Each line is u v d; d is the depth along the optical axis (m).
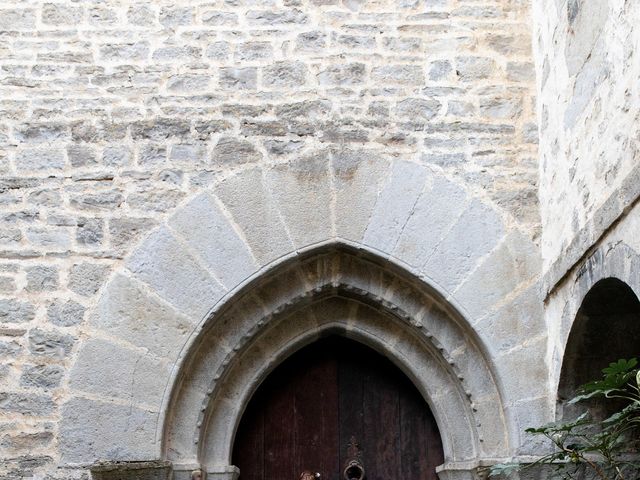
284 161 4.34
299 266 4.36
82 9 4.47
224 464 4.28
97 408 4.02
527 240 4.28
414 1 4.56
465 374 4.30
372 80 4.45
